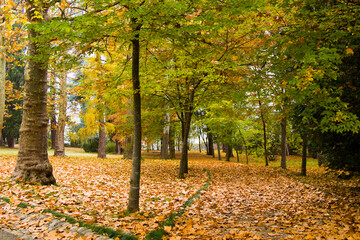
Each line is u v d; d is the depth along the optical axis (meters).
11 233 3.67
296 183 10.48
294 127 11.40
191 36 5.20
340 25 5.04
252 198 7.41
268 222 5.02
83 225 4.02
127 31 4.69
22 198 5.16
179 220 4.75
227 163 20.22
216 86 10.43
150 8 3.89
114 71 8.01
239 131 20.61
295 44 4.91
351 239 3.62
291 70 5.88
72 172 9.62
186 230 4.13
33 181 6.54
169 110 11.45
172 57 9.16
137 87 5.08
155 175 11.34
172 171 13.09
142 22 4.18
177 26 4.59
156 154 30.58
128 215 4.84
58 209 4.73
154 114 12.38
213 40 8.64
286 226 4.74
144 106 12.82
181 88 11.76
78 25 3.79
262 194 8.05
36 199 5.23
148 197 6.80
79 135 19.62
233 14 4.37
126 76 7.59
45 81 7.04
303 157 13.60
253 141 24.89
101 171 10.91
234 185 9.56
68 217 4.26
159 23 4.37
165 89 10.13
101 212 4.91
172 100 11.41
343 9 4.99
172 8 3.94
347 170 8.91
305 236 4.00
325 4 5.88
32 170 6.63
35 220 4.16
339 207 6.30
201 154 34.44
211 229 4.38
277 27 6.96
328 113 4.88
